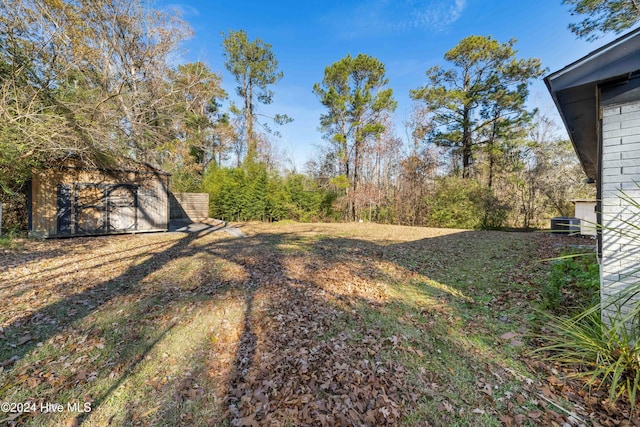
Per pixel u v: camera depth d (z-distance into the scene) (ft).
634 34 6.43
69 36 25.18
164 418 6.11
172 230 36.55
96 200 30.53
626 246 7.24
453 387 6.96
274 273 16.75
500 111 47.55
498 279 15.51
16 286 13.92
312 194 57.36
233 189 52.24
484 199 44.57
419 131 52.65
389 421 5.93
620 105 7.28
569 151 46.01
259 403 6.47
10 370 7.62
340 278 15.94
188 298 12.75
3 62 22.49
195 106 56.75
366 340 9.21
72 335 9.48
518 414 5.99
